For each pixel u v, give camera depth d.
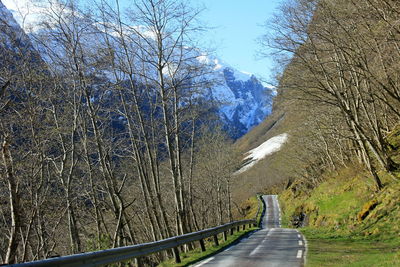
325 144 41.53
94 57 15.38
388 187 21.84
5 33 12.67
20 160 13.90
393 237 16.20
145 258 21.94
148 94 18.20
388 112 27.88
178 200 17.55
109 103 17.80
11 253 10.01
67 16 15.27
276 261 11.36
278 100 21.05
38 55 14.50
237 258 12.46
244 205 85.06
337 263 10.38
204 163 35.75
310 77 18.70
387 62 18.28
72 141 16.62
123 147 19.20
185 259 13.48
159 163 24.84
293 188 68.00
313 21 17.67
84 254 6.57
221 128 36.31
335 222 24.64
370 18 14.96
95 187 18.52
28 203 14.93
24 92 13.74
